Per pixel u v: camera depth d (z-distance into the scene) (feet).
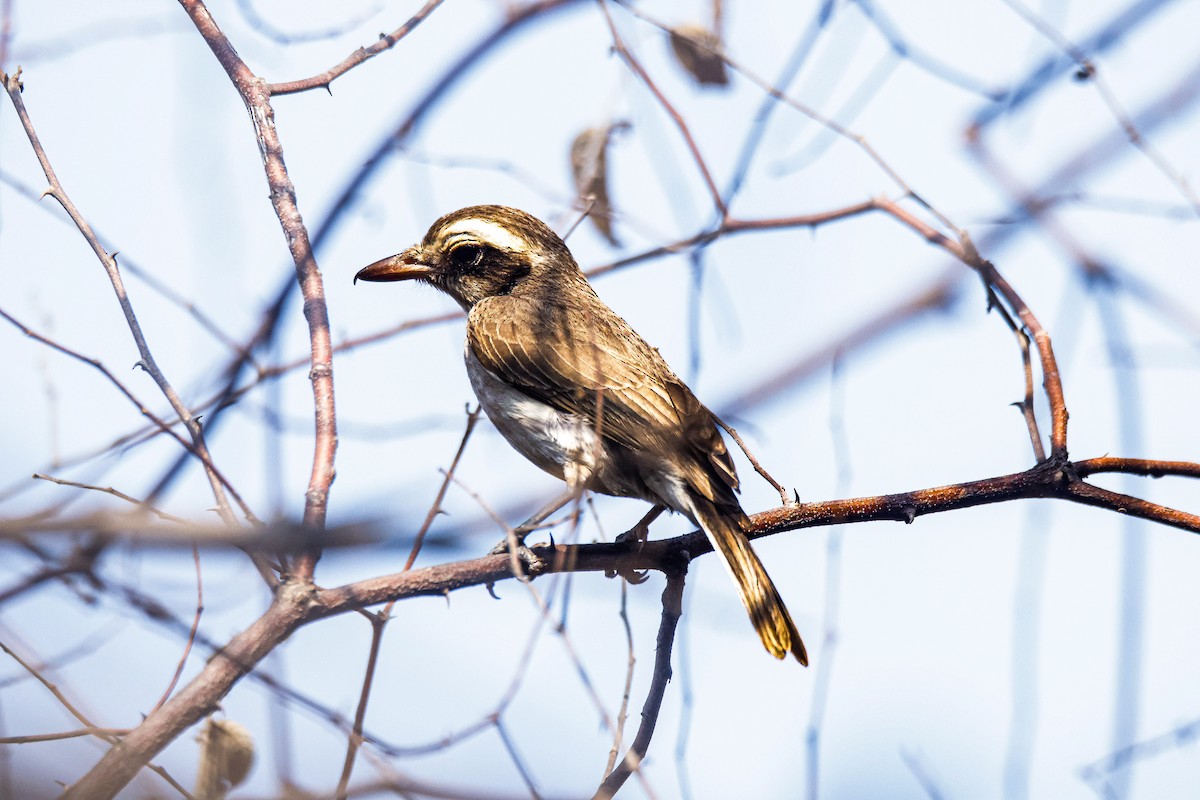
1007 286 34.55
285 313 33.37
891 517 34.32
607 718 24.12
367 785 22.24
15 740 21.75
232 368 32.78
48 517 17.85
